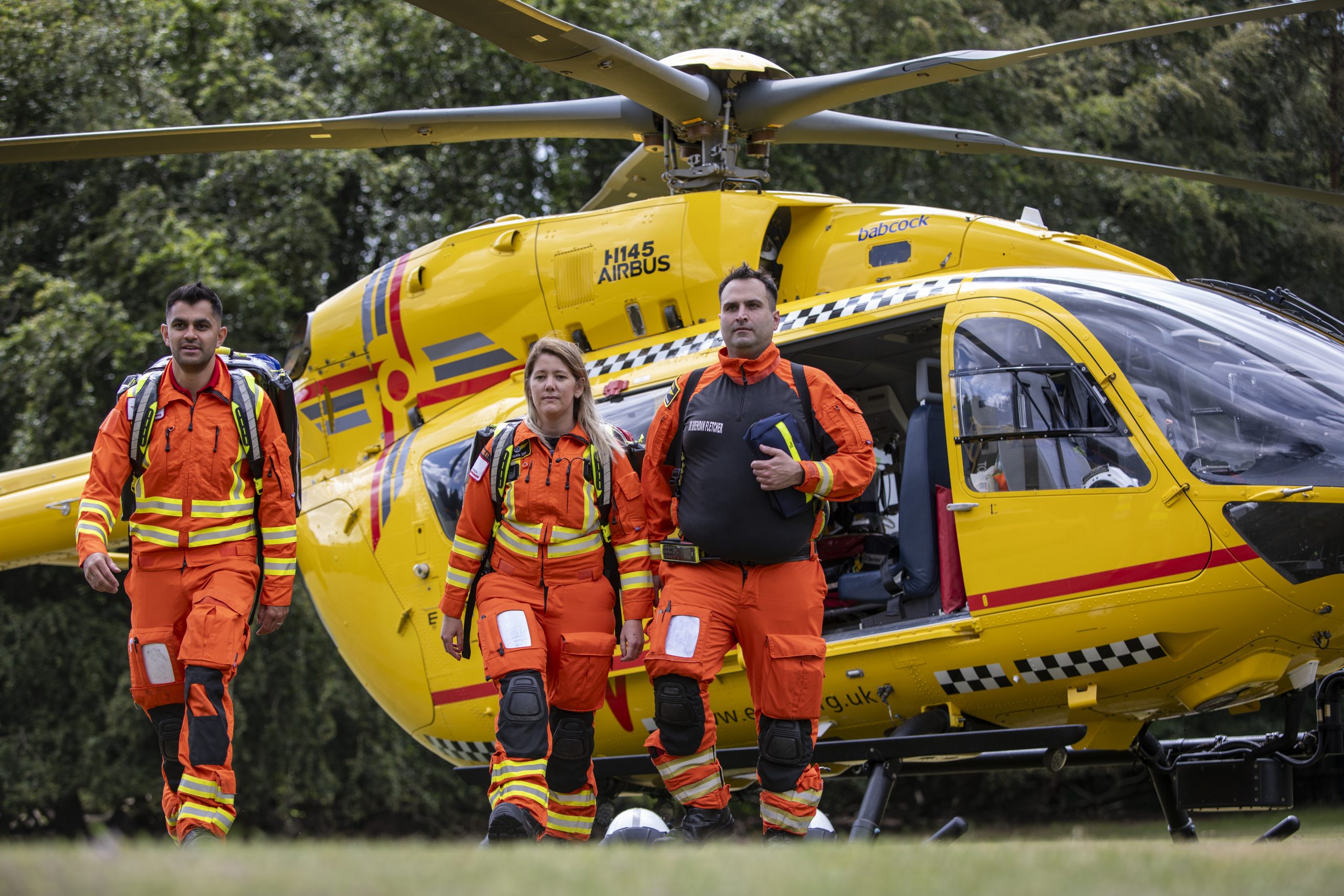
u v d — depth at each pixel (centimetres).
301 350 1288
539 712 691
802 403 721
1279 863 397
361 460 1236
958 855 432
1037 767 1028
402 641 1151
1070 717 920
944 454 957
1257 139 2955
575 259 1116
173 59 2695
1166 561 827
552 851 449
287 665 2402
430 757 2678
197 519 727
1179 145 2758
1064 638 858
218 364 746
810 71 2616
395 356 1211
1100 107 2603
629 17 2552
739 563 710
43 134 2509
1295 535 812
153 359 2398
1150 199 2545
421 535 1131
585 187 2694
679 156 1134
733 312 725
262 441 746
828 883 336
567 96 2591
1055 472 869
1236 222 2750
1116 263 984
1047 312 898
